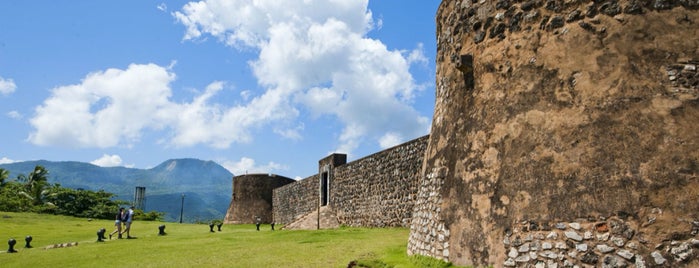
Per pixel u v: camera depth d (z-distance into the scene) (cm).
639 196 587
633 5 665
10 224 2503
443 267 765
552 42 716
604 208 604
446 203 812
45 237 1889
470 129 797
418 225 922
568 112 671
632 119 622
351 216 2477
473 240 733
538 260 641
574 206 626
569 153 652
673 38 641
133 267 1073
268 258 1121
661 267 554
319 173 3058
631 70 644
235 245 1453
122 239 1784
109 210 4875
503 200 701
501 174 716
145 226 2605
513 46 760
